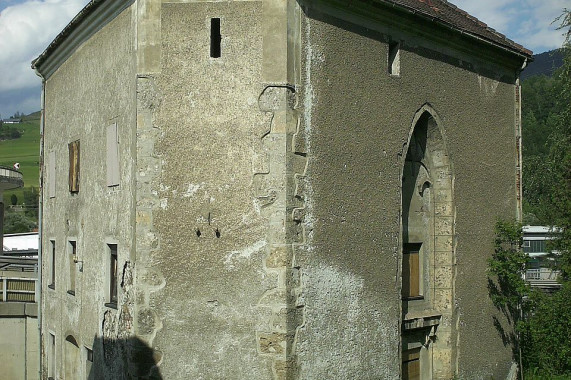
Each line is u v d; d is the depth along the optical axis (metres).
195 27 10.38
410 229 13.41
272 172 10.05
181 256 10.17
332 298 10.68
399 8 11.84
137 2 10.68
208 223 10.14
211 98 10.27
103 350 12.16
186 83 10.34
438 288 13.89
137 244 10.27
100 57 13.02
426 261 13.83
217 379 9.98
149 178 10.31
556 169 19.91
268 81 10.15
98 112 13.08
